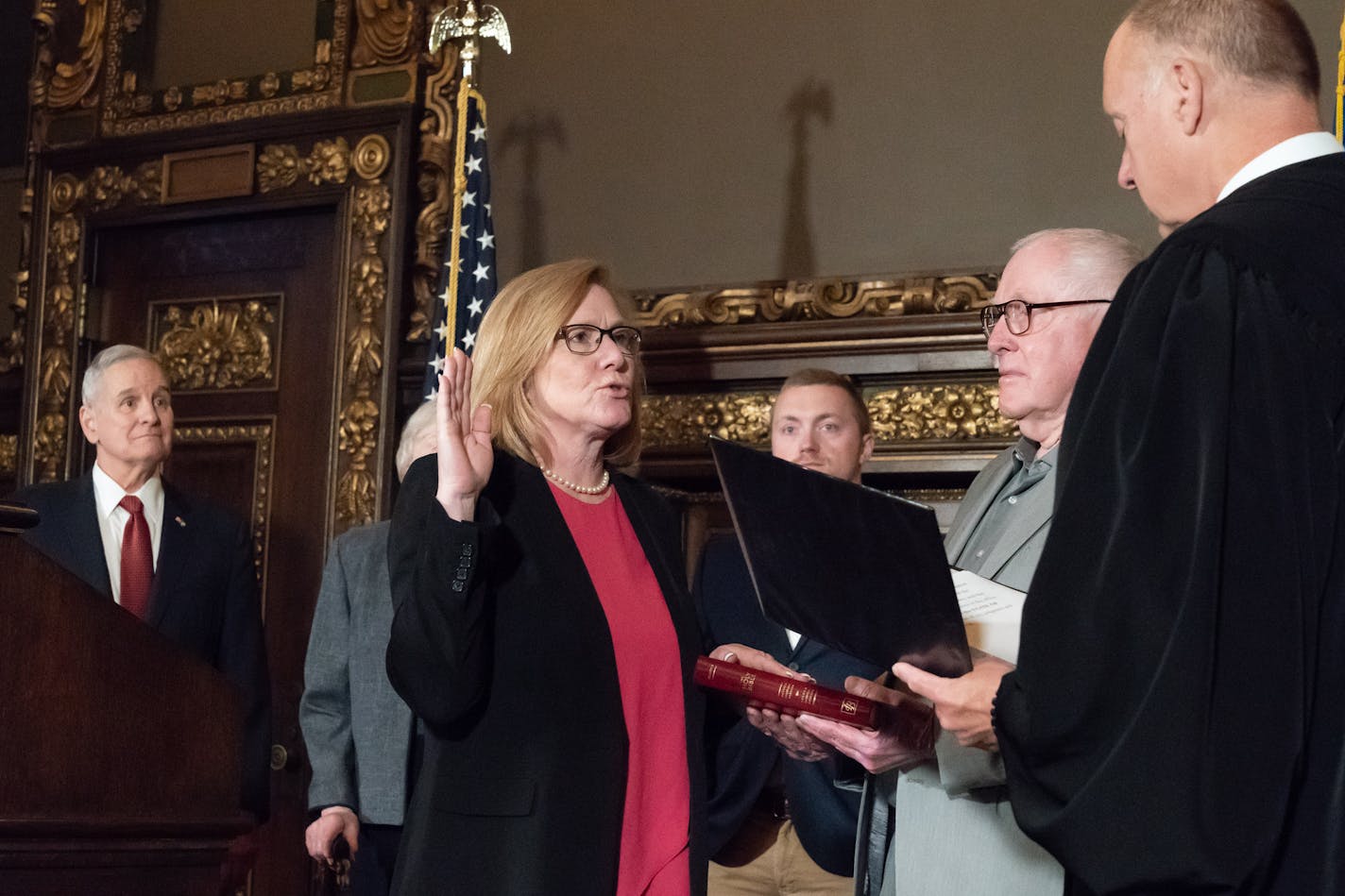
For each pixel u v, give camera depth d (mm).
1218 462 1596
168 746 2236
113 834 2146
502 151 5520
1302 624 1572
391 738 3547
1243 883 1543
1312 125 1839
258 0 6004
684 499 4883
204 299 5902
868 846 2480
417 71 5527
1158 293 1720
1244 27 1835
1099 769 1576
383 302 5445
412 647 2188
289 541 5574
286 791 5371
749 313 4910
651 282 5207
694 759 2432
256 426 5723
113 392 4355
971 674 1988
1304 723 1573
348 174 5566
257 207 5734
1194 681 1540
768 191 5074
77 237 6090
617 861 2258
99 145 6070
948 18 4871
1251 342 1639
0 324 6594
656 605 2508
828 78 5031
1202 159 1851
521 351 2568
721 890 3244
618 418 2561
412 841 2268
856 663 3207
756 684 2303
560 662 2299
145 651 2225
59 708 2133
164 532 4277
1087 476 1687
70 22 6281
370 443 5402
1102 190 4586
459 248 4941
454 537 2174
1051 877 2109
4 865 2066
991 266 4699
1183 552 1591
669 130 5266
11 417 6238
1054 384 2395
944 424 4598
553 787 2240
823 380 3828
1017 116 4734
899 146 4895
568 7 5480
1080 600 1641
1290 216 1720
